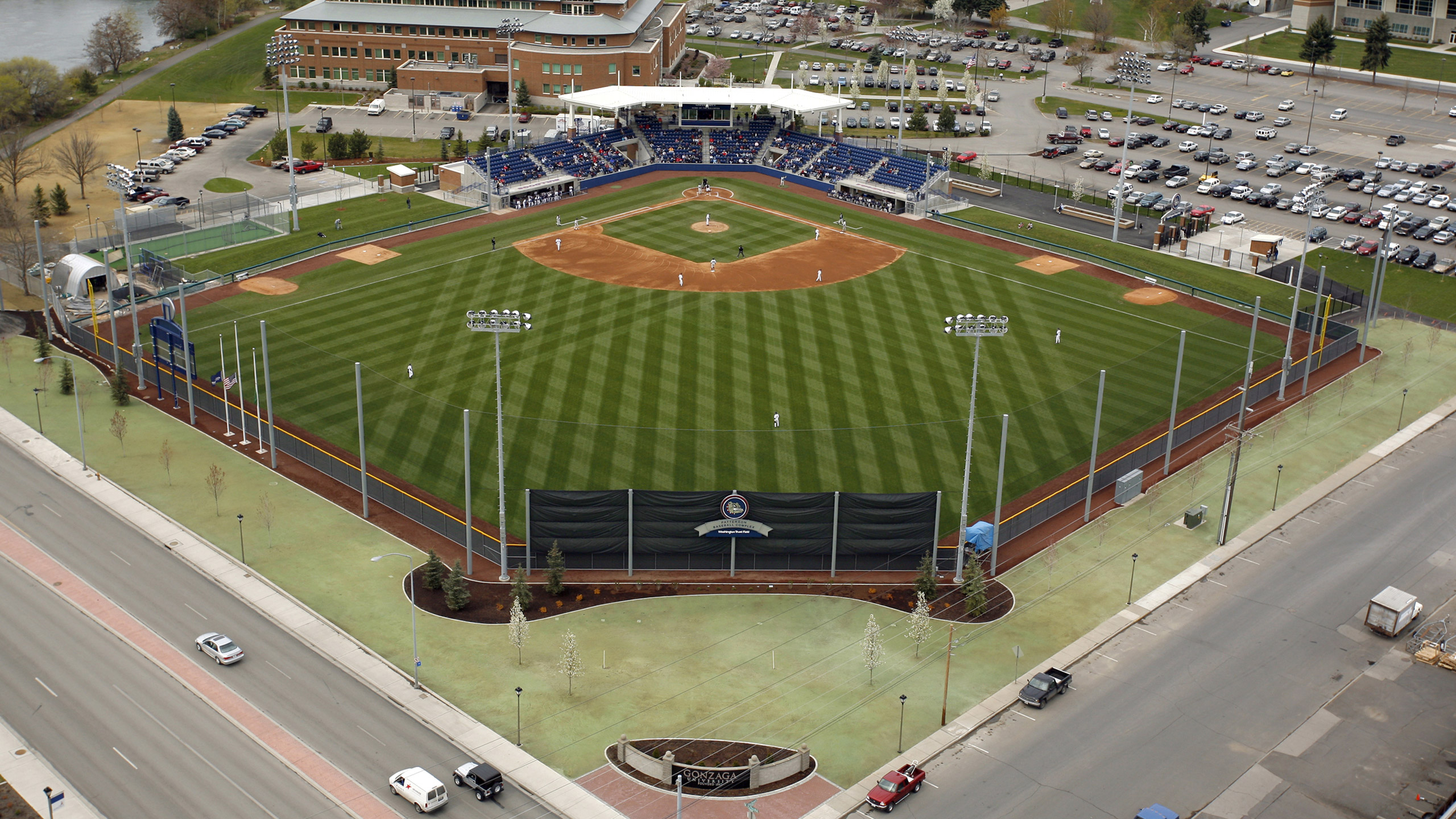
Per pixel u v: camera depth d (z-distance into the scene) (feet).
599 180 609.01
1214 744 244.63
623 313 442.50
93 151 587.27
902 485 332.19
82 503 326.85
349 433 357.41
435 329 424.87
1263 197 592.19
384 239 522.06
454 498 325.83
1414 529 323.98
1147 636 278.26
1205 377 402.31
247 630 276.00
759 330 430.20
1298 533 321.11
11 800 224.53
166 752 237.66
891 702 254.27
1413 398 397.80
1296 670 268.21
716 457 342.64
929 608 285.23
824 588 293.43
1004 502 327.26
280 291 460.55
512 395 377.09
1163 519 326.44
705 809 224.74
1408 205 591.78
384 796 226.99
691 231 538.47
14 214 487.61
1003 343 422.41
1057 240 536.01
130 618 279.90
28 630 274.98
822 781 231.71
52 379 394.32
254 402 375.86
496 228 540.11
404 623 278.26
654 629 276.82
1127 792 230.48
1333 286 486.38
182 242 508.94
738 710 250.37
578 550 295.07
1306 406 389.60
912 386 387.96
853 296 465.47
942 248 524.11
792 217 563.89
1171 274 495.00
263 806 224.12
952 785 231.09
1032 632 278.67
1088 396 384.88
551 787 229.66
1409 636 280.51
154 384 393.50
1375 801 230.48
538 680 259.19
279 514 321.52
